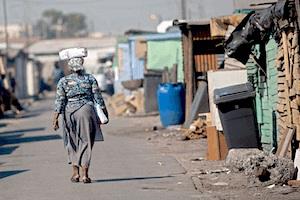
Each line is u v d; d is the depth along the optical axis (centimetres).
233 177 2811
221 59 5212
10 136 5431
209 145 3388
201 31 5181
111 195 2553
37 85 17312
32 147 4456
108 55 13888
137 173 3089
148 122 6050
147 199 2456
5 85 8862
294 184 2550
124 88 7612
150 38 7125
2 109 7906
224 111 3241
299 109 2661
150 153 3841
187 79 5191
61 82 2783
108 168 3275
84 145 2811
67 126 2808
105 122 2822
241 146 3253
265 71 3328
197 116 4816
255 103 3341
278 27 2769
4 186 2858
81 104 2783
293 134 2748
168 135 4788
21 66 14875
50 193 2642
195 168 3156
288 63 2756
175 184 2752
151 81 6806
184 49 5234
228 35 3744
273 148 3125
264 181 2606
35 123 6850
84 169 2828
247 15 3225
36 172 3241
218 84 3656
